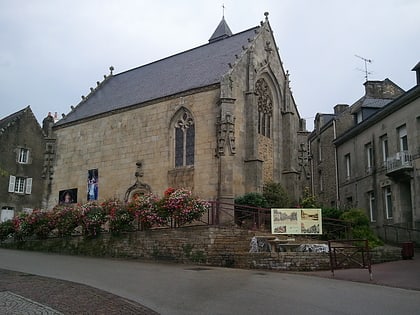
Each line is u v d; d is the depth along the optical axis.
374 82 35.69
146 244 18.48
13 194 36.22
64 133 30.95
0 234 25.36
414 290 11.06
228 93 22.95
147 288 10.66
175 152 25.14
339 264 14.16
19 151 37.25
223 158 22.28
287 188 26.62
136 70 34.12
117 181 27.14
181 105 24.88
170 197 18.56
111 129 28.19
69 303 8.62
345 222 19.73
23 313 7.71
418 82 24.94
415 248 22.30
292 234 17.27
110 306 8.45
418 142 23.53
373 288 11.20
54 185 30.59
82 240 21.05
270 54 27.27
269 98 27.36
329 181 35.84
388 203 27.06
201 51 30.09
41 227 22.94
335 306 8.77
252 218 20.70
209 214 20.06
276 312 8.19
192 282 11.68
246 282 11.76
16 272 13.45
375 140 28.62
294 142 27.56
